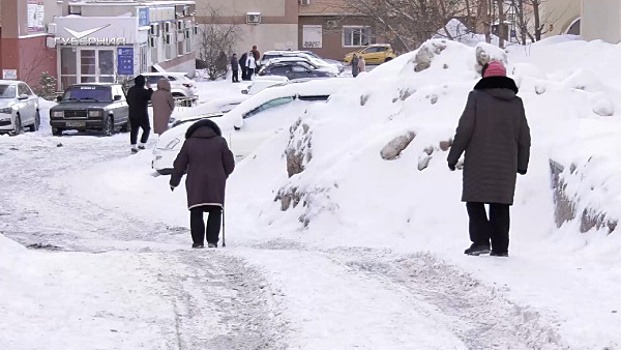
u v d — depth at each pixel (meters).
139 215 40.38
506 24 68.75
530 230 28.36
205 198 30.70
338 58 178.38
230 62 160.00
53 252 25.61
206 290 20.16
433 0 65.00
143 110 64.50
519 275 20.22
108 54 124.50
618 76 40.91
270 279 20.53
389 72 40.47
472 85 35.38
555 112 32.97
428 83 37.31
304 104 49.31
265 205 38.12
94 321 17.12
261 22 170.12
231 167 31.31
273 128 48.88
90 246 29.95
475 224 23.52
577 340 15.32
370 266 22.75
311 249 28.45
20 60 111.81
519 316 17.22
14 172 55.03
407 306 18.41
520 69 35.19
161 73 115.69
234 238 33.34
